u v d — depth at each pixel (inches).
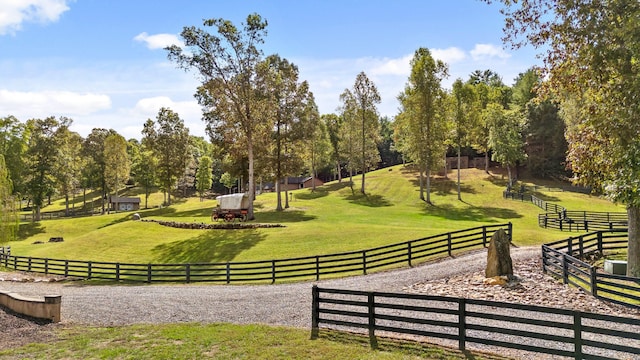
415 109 2069.4
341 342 418.3
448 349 395.9
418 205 2137.1
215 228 1480.1
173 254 1216.2
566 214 1654.8
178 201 3597.4
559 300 570.3
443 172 2982.3
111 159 2972.4
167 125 2674.7
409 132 2213.3
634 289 498.0
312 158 2876.5
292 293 692.1
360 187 2758.4
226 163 2214.6
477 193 2348.7
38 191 2425.0
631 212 641.0
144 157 3302.2
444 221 1672.0
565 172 2632.9
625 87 494.0
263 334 450.6
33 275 1085.8
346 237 1195.3
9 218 1382.9
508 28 574.9
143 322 535.8
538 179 2667.3
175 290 789.2
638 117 485.4
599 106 566.9
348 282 758.5
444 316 533.3
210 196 4237.2
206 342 429.4
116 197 3378.4
